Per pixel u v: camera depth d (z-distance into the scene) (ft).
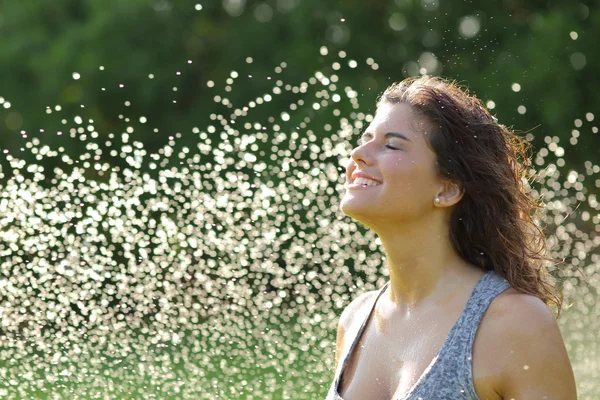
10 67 88.53
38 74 88.38
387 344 16.56
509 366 15.05
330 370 31.91
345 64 91.20
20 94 88.43
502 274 16.47
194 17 93.35
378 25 92.27
